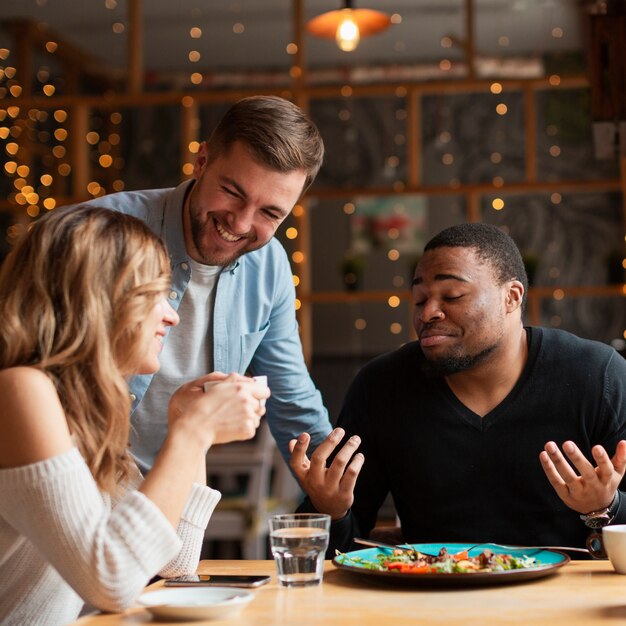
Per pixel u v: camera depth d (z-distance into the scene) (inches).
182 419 47.7
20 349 48.6
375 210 304.7
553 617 39.6
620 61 102.0
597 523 53.4
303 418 78.2
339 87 205.0
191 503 54.2
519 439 64.0
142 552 43.8
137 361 50.9
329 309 304.7
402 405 66.2
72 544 43.5
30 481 44.3
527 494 63.7
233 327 72.3
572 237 296.5
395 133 305.1
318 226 306.7
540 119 298.0
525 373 64.7
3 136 264.8
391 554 53.1
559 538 63.4
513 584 46.8
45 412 45.8
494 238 64.1
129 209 69.8
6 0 255.4
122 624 41.4
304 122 63.7
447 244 63.3
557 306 297.7
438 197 302.5
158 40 284.4
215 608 40.8
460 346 62.2
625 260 223.9
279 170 61.5
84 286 48.8
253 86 306.0
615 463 52.6
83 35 278.2
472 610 41.2
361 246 304.7
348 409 69.4
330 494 56.2
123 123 311.3
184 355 70.9
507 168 300.5
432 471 64.9
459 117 302.5
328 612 41.5
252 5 258.1
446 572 46.9
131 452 71.0
